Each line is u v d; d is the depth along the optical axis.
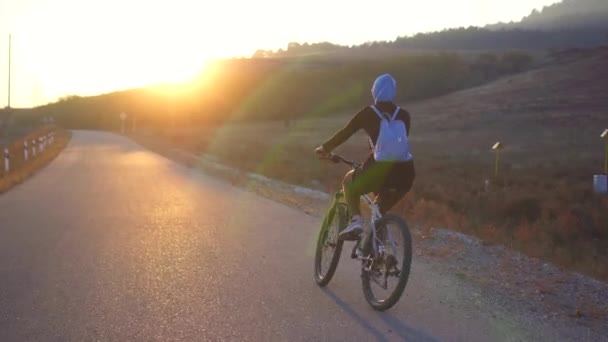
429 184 20.61
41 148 34.78
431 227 10.98
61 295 6.68
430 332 5.57
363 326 5.71
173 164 27.50
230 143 47.25
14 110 143.00
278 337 5.41
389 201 6.39
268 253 8.84
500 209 16.53
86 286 7.04
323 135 66.50
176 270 7.79
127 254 8.73
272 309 6.19
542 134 53.59
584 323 5.95
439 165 29.30
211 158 31.25
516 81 104.38
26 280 7.30
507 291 7.00
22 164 25.44
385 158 5.96
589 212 15.54
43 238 9.98
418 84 122.00
